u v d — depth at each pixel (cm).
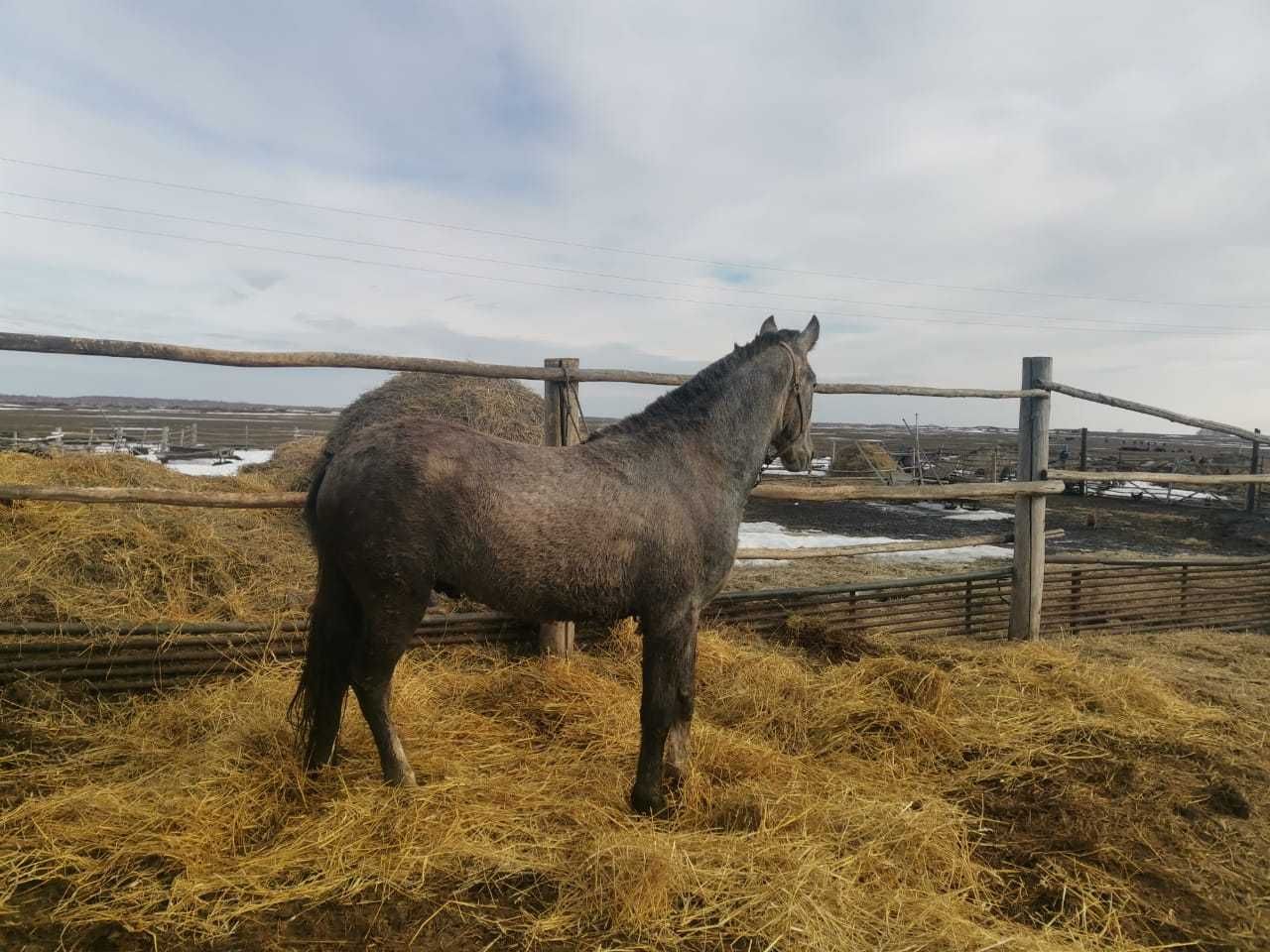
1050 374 602
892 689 442
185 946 224
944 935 239
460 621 473
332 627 304
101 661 396
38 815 277
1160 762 385
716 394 340
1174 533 1215
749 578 750
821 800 319
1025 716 427
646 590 309
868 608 587
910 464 2266
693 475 323
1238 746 405
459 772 327
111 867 256
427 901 250
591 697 413
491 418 812
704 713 418
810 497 503
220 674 418
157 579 485
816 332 389
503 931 237
